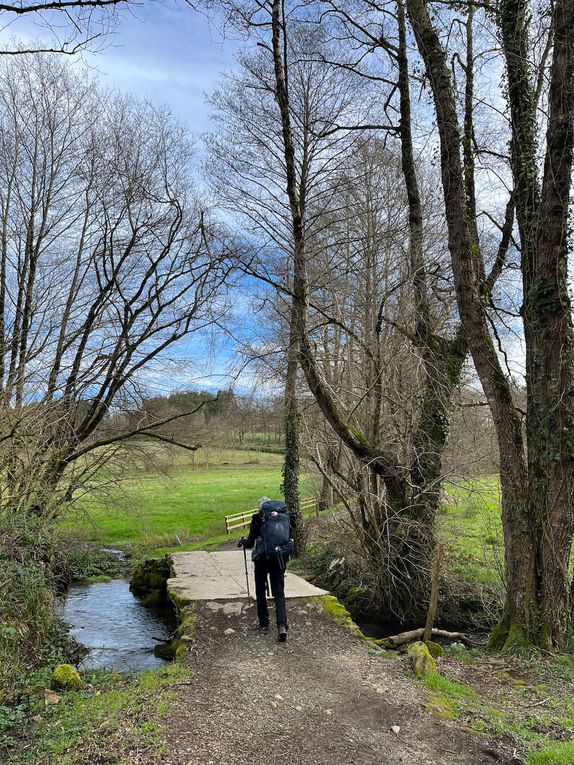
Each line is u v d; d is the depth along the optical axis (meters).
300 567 14.19
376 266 13.36
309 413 13.20
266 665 6.36
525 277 8.05
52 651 7.93
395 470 10.48
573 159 7.39
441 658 7.15
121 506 15.33
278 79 10.55
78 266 14.19
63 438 11.52
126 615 11.02
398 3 11.27
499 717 5.07
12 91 14.09
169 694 5.50
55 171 14.27
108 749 4.43
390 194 15.24
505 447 7.88
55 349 11.90
